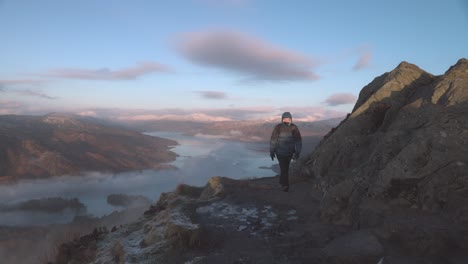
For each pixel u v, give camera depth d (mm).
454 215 4008
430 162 4582
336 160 7461
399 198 4645
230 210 6199
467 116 4910
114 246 5465
